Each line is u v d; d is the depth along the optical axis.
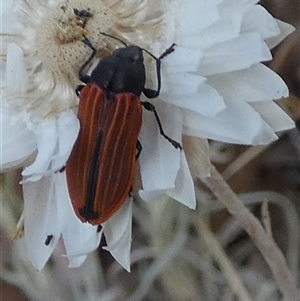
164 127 0.10
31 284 0.17
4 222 0.17
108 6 0.10
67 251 0.10
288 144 0.17
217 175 0.11
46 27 0.10
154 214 0.16
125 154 0.09
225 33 0.10
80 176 0.09
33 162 0.10
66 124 0.10
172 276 0.17
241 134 0.10
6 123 0.10
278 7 0.17
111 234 0.10
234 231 0.17
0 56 0.11
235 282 0.15
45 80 0.11
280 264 0.12
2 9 0.11
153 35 0.10
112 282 0.17
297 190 0.18
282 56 0.17
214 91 0.09
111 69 0.09
